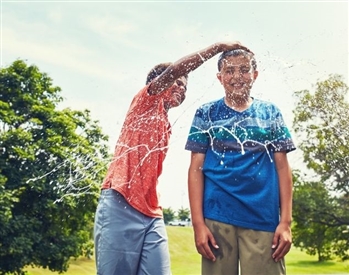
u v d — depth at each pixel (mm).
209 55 2412
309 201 17438
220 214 2357
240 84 2453
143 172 2428
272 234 2340
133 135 2469
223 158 2410
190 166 2473
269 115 2469
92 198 14992
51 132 15703
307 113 11273
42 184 14648
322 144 13094
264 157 2406
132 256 2348
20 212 16016
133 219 2371
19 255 15375
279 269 2328
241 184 2359
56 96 17641
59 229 16391
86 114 14031
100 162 5137
